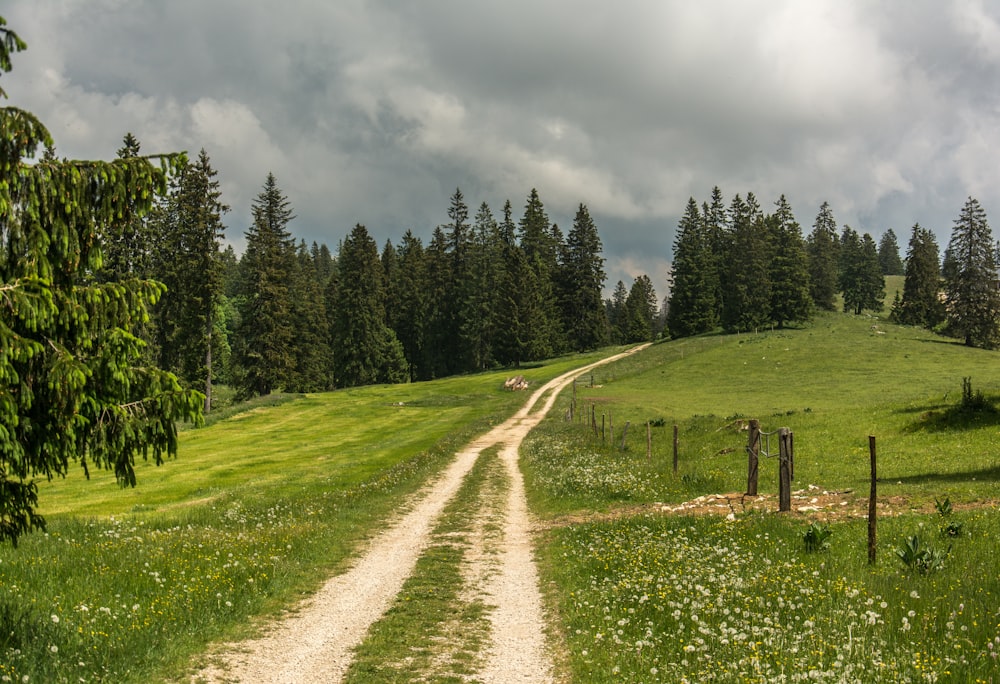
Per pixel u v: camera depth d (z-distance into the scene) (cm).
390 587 1181
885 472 2180
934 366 8000
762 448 2839
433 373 12069
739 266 11650
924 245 12794
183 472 3588
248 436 5372
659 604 929
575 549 1417
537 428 5366
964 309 9769
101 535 1554
